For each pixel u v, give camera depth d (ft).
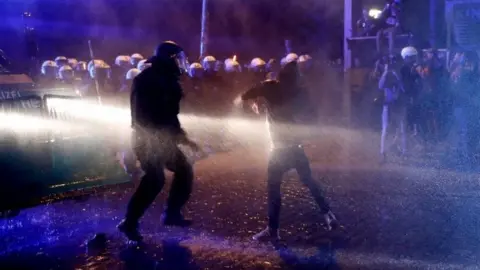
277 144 17.12
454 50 41.96
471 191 23.26
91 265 15.52
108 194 24.11
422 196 22.57
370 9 46.01
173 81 17.75
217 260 15.67
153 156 17.31
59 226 19.36
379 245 16.70
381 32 42.50
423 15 46.80
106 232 18.67
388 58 36.55
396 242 16.96
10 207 19.97
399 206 21.09
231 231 18.44
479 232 17.78
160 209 21.63
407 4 46.24
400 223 18.93
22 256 16.35
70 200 22.65
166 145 17.52
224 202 22.15
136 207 17.21
